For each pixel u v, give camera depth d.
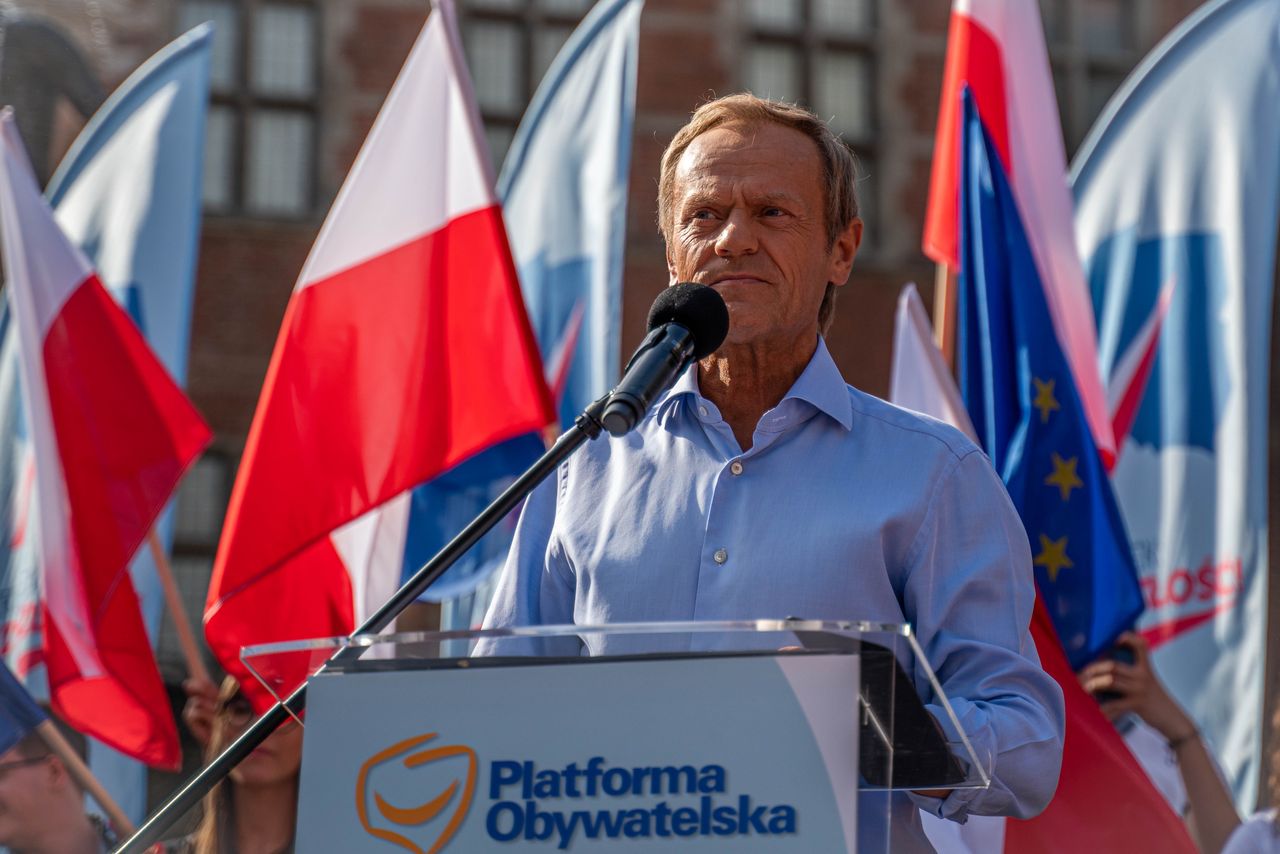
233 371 13.46
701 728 1.67
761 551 2.37
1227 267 5.73
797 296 2.49
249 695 4.61
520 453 5.26
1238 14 5.89
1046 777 2.12
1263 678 5.40
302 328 4.95
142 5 12.59
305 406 4.89
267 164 14.16
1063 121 15.35
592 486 2.55
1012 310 4.68
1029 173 5.11
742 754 1.66
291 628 4.96
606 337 5.89
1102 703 4.87
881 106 15.10
